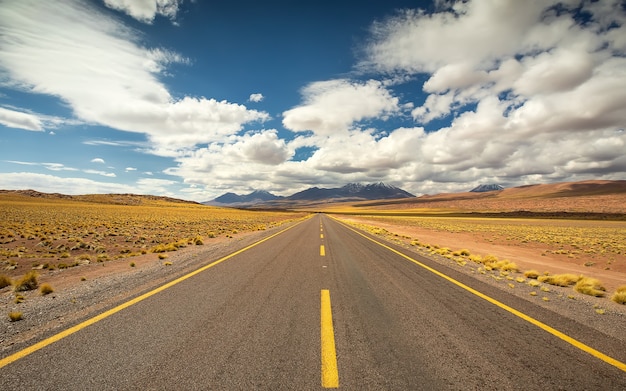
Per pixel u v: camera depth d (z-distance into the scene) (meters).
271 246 15.04
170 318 4.78
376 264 10.52
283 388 2.90
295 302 5.77
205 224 34.97
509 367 3.45
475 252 18.83
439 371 3.31
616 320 5.41
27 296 6.25
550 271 12.94
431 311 5.45
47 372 3.13
